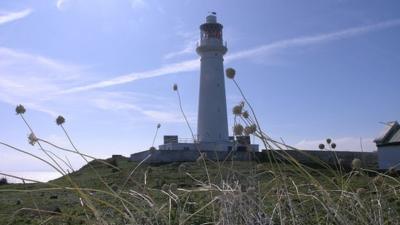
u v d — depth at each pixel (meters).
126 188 6.39
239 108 4.11
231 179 4.68
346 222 3.94
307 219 4.55
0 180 14.94
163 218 4.57
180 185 6.89
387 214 4.37
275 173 4.03
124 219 4.58
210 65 62.12
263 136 3.85
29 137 3.76
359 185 4.80
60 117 3.95
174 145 49.97
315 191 4.62
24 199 10.64
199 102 63.00
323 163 4.29
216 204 5.08
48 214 7.64
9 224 6.75
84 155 4.07
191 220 5.00
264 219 4.02
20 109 3.84
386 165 39.75
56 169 3.69
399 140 39.03
